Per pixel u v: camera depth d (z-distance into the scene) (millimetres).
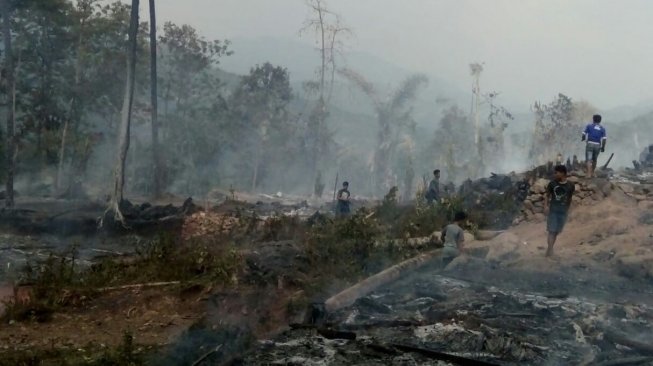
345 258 11133
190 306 9055
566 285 10414
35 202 28000
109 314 8828
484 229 16078
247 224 15547
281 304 8953
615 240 12461
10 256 14016
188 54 53781
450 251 11477
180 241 13906
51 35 45094
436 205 16938
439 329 7750
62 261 10109
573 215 14891
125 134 22781
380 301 9406
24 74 44562
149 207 21938
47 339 7785
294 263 10602
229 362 6727
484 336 7332
